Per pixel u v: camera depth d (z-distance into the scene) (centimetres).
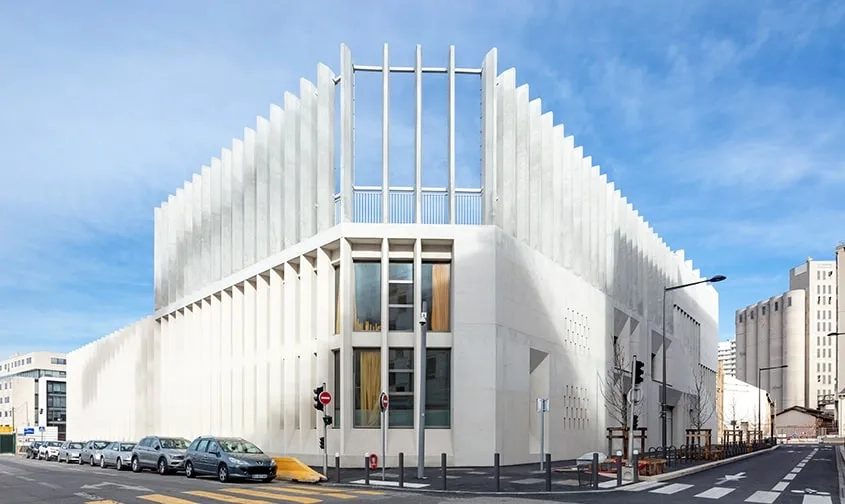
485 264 3116
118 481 2477
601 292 4541
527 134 3603
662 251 6291
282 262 3556
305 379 3338
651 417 5525
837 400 11762
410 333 3127
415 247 3136
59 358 14088
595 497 1900
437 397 3106
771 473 2992
